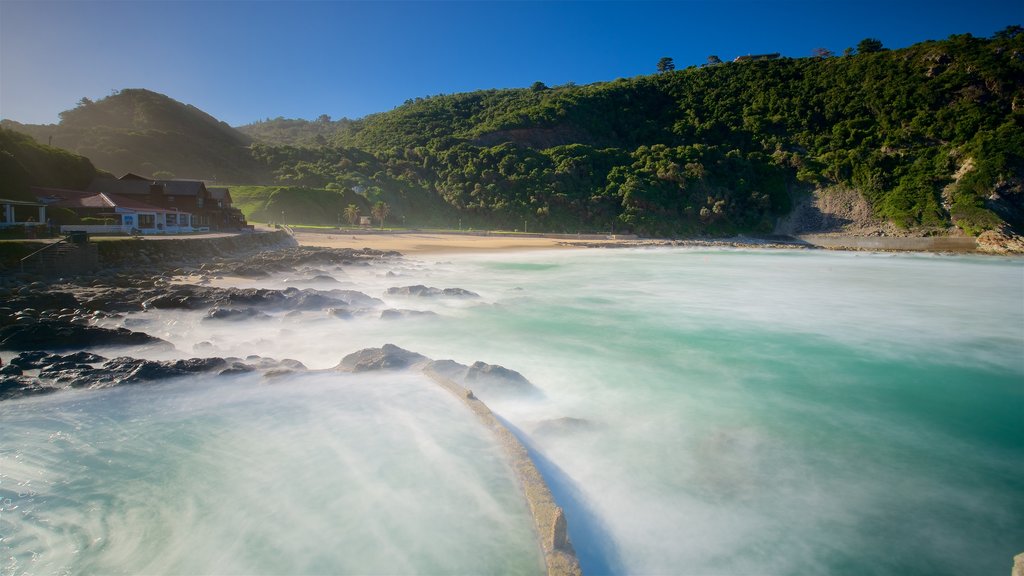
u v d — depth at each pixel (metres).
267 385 11.15
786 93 129.50
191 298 18.84
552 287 30.28
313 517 6.74
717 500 7.77
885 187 98.50
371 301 21.16
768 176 108.81
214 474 7.79
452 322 19.22
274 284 26.11
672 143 126.44
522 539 6.27
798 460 9.19
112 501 7.10
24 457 8.20
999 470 9.09
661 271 41.56
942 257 64.88
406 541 6.26
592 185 106.56
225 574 5.73
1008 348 17.38
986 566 6.62
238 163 116.06
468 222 102.06
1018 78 104.56
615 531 7.00
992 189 87.06
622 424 10.36
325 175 105.31
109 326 16.14
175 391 10.77
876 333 19.39
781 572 6.41
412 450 8.44
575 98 134.75
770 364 15.10
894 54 124.25
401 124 148.12
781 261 55.16
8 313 15.93
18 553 6.06
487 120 139.62
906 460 9.35
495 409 10.69
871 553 6.79
